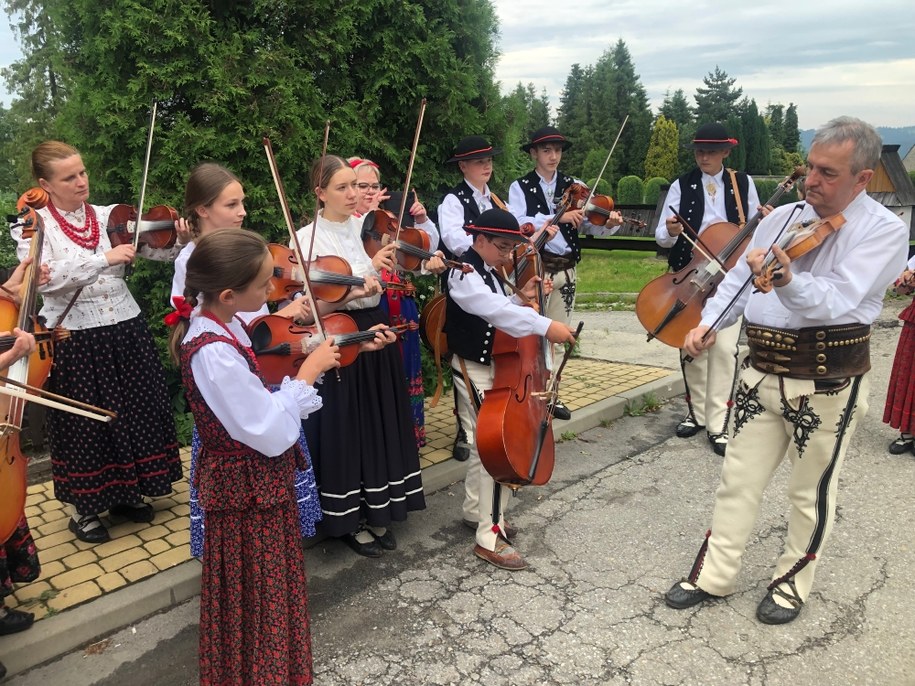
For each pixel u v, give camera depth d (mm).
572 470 4520
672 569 3344
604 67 56469
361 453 3279
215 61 4426
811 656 2713
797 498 2861
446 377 5801
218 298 2031
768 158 44344
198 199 2779
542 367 3293
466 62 5453
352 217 3492
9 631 2707
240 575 2146
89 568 3191
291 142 4633
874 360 6926
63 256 3141
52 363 3180
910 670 2631
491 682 2586
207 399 1995
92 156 4477
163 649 2795
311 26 4824
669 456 4734
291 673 2277
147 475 3506
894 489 4133
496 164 5898
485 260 3176
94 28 4426
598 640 2818
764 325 2791
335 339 2889
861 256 2539
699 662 2686
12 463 2406
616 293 11727
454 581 3258
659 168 48312
